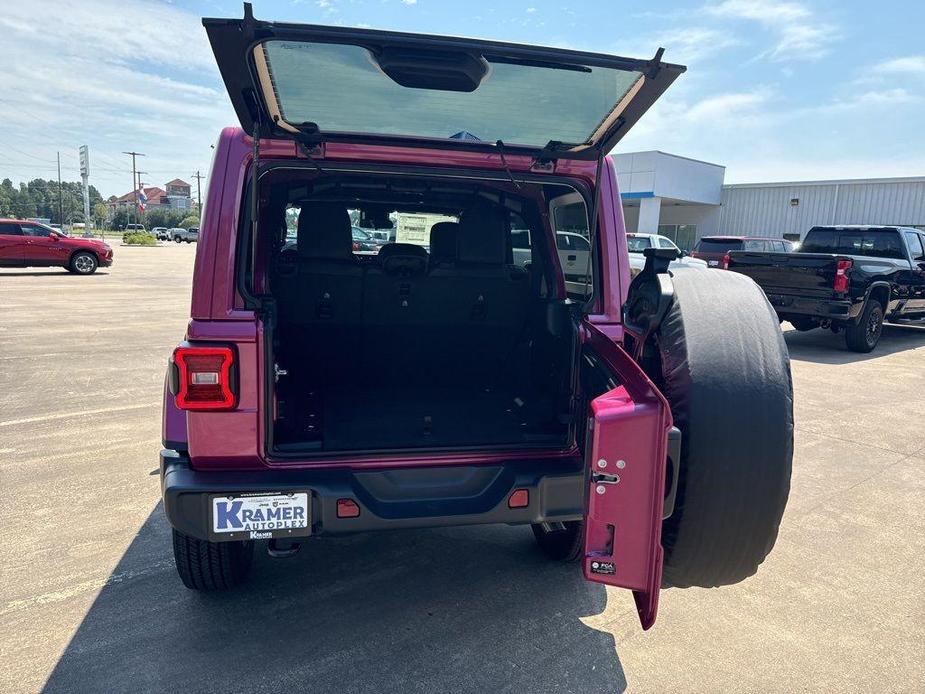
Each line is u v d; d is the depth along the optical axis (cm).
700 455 208
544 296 344
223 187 239
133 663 252
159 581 312
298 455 243
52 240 2042
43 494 411
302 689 238
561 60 207
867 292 950
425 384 376
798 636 279
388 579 318
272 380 239
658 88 223
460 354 370
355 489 238
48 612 285
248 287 241
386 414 313
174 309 1303
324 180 350
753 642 274
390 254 341
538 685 244
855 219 2897
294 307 342
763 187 3200
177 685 239
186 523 230
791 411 214
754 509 211
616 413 201
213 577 286
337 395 351
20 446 498
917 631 284
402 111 238
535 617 288
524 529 376
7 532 360
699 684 247
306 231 329
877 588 320
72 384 691
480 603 298
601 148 263
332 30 190
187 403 231
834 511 409
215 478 234
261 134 242
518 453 260
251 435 237
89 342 931
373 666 252
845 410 651
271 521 234
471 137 259
